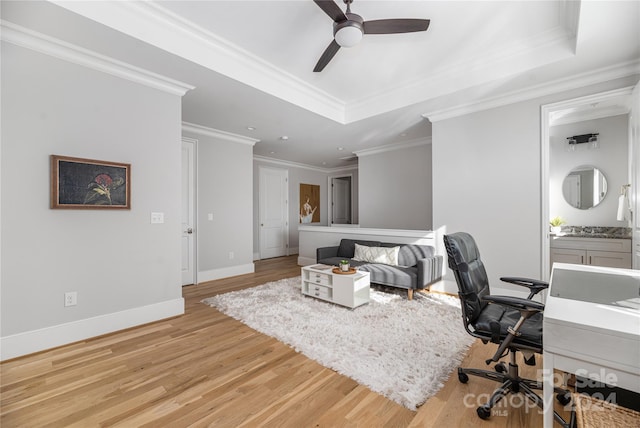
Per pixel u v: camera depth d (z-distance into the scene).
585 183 3.91
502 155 3.22
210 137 4.50
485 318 1.63
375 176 5.79
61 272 2.24
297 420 1.46
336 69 3.04
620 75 2.56
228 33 2.44
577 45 2.22
